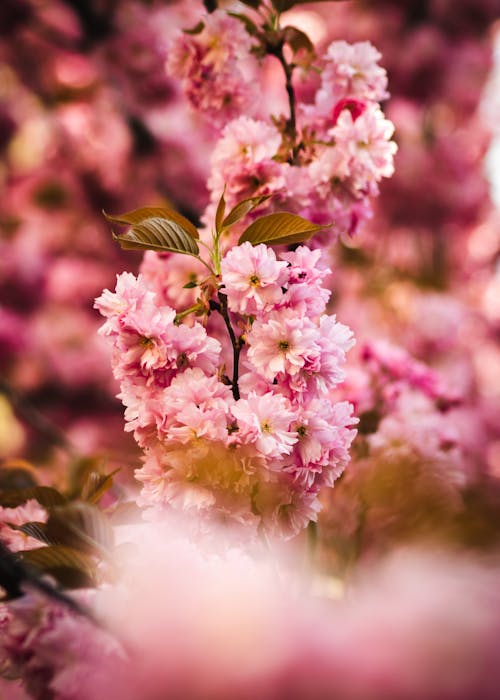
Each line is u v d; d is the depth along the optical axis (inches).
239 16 72.1
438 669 40.7
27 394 213.0
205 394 61.8
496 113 217.9
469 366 194.1
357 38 204.5
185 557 62.9
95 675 59.2
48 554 63.3
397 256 212.2
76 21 181.5
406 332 163.2
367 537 59.5
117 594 62.0
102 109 212.1
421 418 76.5
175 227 64.2
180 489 61.4
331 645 44.0
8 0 181.3
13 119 221.6
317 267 63.6
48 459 146.8
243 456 61.2
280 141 69.4
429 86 204.1
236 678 45.6
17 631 61.3
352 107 70.9
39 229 225.3
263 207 69.0
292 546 67.2
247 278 62.5
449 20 203.6
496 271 234.8
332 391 76.8
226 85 72.2
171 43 73.0
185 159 187.2
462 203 205.0
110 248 222.7
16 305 222.4
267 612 49.4
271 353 62.1
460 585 44.9
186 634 50.3
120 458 76.6
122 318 62.3
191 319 65.2
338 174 69.5
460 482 57.4
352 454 72.6
